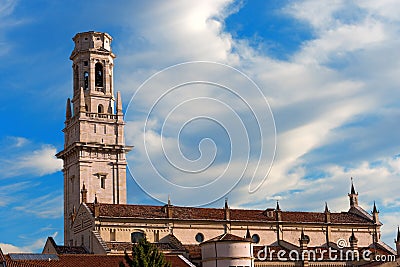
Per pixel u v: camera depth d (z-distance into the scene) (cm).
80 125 14588
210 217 13312
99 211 12500
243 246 11738
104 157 14612
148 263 8756
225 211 13475
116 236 12362
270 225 13762
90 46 15250
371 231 14812
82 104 14738
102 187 14450
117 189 14575
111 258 10894
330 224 14375
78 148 14400
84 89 15025
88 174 14375
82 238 12788
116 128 14912
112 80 15312
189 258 12156
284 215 14138
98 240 12012
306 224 14125
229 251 11631
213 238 12225
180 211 13262
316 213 14662
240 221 13438
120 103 15112
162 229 12762
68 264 10488
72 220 13362
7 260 9681
